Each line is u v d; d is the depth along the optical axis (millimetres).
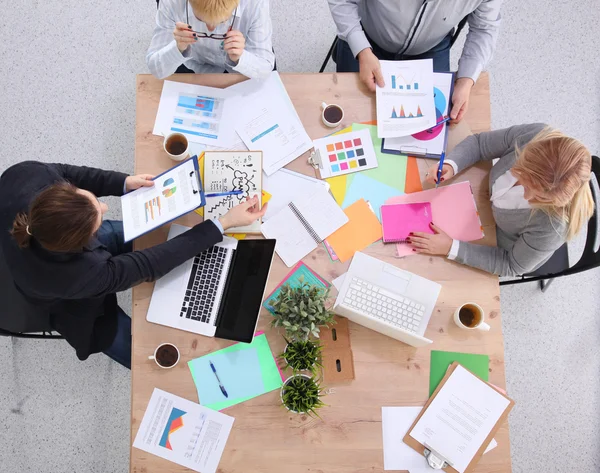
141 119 1613
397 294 1512
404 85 1655
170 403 1444
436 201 1610
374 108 1666
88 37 2449
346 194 1606
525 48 2549
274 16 2529
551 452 2170
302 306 1370
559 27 2576
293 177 1607
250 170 1577
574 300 2309
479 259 1537
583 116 2494
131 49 2447
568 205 1367
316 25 2535
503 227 1568
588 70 2543
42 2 2463
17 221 1298
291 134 1634
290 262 1547
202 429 1436
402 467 1446
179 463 1420
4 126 2352
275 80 1667
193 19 1630
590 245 1629
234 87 1652
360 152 1632
